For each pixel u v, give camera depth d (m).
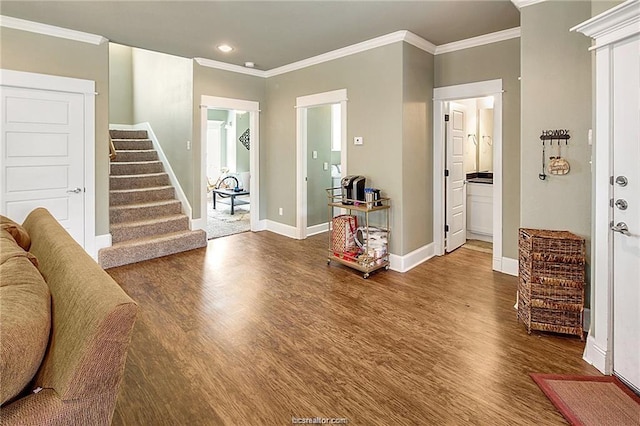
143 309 3.05
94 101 4.09
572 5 2.66
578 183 2.69
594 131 2.18
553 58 2.76
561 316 2.56
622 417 1.78
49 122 3.84
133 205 5.11
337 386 2.05
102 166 4.22
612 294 2.10
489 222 5.28
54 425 0.93
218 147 9.61
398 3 3.15
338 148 6.50
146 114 6.55
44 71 3.74
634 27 1.87
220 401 1.92
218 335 2.62
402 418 1.80
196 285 3.61
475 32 3.86
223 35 3.98
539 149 2.86
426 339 2.57
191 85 5.09
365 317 2.92
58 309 1.16
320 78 4.84
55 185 3.92
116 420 1.77
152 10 3.33
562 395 1.94
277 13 3.38
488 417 1.80
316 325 2.78
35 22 3.61
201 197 5.36
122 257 4.22
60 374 0.98
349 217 4.27
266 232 5.96
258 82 5.75
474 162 5.90
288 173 5.59
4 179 3.62
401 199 4.02
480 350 2.42
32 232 2.17
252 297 3.32
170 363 2.27
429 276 3.88
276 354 2.38
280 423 1.77
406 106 3.98
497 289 3.51
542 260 2.57
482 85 4.03
